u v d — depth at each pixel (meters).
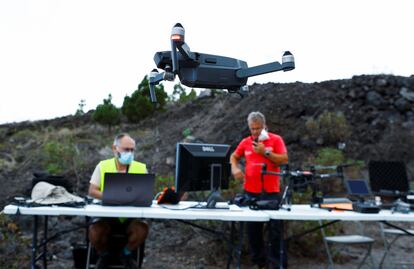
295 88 13.39
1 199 9.46
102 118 14.59
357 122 12.10
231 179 8.34
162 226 7.56
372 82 13.02
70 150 11.35
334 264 6.29
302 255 6.50
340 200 5.13
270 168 5.59
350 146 11.34
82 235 7.05
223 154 5.00
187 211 4.38
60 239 6.84
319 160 10.14
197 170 4.78
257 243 5.55
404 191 5.20
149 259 6.30
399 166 5.28
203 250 6.56
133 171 5.11
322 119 11.77
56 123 16.52
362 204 4.78
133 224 4.80
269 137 5.69
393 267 6.25
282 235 4.67
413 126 11.77
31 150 12.80
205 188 4.91
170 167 11.18
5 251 5.80
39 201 4.35
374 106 12.46
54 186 4.52
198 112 14.38
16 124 16.81
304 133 11.66
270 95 13.21
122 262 4.82
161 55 4.52
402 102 12.36
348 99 12.80
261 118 5.61
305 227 6.45
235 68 4.64
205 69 4.49
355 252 7.02
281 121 12.16
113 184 4.56
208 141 11.84
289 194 5.04
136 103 14.73
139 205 4.58
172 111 15.10
